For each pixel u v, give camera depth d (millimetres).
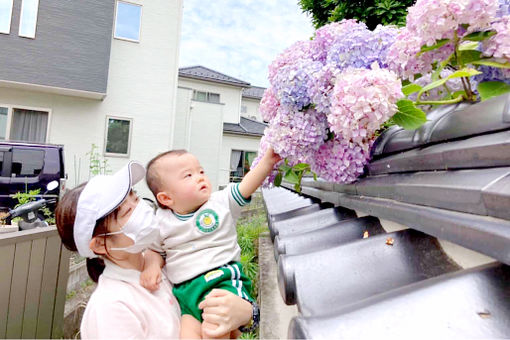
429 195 731
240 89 18516
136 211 997
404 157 952
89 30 8648
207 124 13539
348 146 1123
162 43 10023
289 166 1359
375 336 420
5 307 1587
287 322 1359
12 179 5859
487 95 911
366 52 1109
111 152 9445
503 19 910
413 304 473
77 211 973
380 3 3301
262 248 2799
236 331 1115
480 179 605
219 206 1167
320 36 1240
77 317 3105
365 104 849
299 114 1102
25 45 8031
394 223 997
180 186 1113
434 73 1041
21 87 8352
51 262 1986
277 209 2504
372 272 735
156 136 9906
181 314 1077
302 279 739
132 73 9695
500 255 479
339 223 1214
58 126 8836
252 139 17031
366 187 1119
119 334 901
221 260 1087
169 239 1127
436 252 734
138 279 1057
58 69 8281
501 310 447
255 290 2627
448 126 830
